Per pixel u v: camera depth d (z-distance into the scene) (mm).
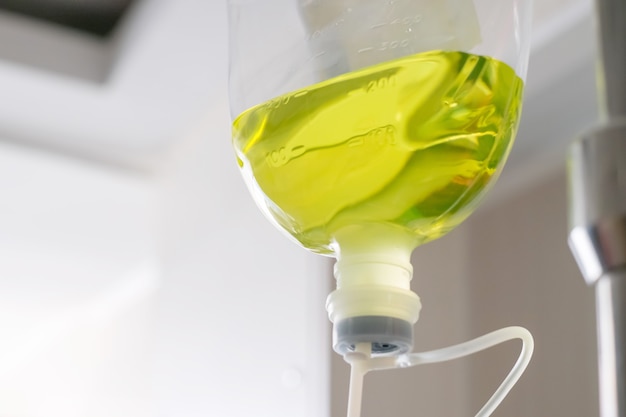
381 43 514
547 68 994
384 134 481
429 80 484
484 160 491
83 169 1819
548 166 1212
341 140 484
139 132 1750
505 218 1279
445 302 1222
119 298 2576
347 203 484
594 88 1014
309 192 489
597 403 1054
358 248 488
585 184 485
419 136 481
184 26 1353
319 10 530
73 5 1491
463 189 487
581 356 1098
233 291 1405
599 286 482
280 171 495
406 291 484
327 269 1084
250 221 1378
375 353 487
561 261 1166
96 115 1667
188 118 1682
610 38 493
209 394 1445
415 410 1100
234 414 1307
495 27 508
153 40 1396
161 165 1882
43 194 1935
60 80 1531
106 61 1556
